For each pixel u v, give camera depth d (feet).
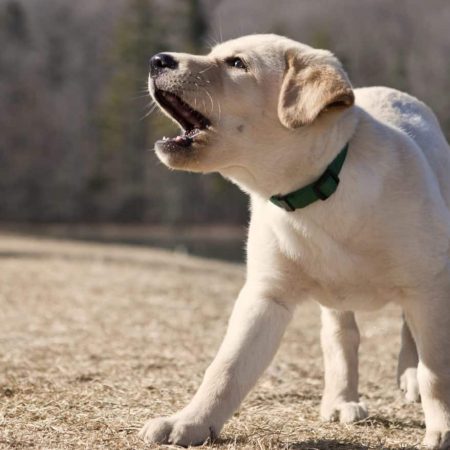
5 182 237.04
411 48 262.26
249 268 18.48
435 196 17.70
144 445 16.62
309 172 16.96
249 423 19.31
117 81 229.86
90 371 25.13
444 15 279.28
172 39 228.84
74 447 16.52
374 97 20.80
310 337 33.27
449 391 17.60
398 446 17.56
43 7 306.14
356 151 17.16
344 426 19.56
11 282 46.44
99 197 237.86
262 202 18.03
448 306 17.47
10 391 21.97
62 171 244.63
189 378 24.50
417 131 20.03
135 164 237.86
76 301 40.83
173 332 33.65
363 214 16.98
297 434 18.52
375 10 279.49
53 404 20.40
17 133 250.78
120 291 44.83
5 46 278.46
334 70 16.66
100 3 310.45
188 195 234.58
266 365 17.87
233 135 17.16
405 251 17.16
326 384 20.93
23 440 16.93
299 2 285.64
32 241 91.35
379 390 24.21
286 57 17.25
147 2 225.97
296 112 16.46
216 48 18.24
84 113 262.88
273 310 18.10
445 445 17.20
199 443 16.80
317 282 18.06
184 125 17.89
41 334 31.94
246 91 17.07
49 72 275.18
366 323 37.19
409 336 22.70
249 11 284.82
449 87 236.02
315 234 17.29
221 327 35.37
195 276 55.16
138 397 21.62
